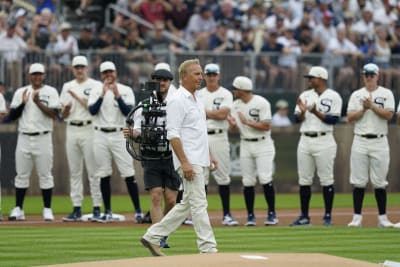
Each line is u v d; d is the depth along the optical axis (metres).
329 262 25.06
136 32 62.25
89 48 60.44
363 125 41.91
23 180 44.75
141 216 43.22
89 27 63.91
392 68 59.88
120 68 56.31
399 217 46.94
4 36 59.00
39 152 44.44
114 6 67.56
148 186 32.16
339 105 42.22
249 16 67.56
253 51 64.62
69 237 35.78
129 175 43.34
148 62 56.41
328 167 42.50
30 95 44.44
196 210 27.97
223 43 64.06
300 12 68.44
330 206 42.75
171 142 27.91
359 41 67.38
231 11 67.75
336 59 59.41
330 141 42.44
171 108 27.91
